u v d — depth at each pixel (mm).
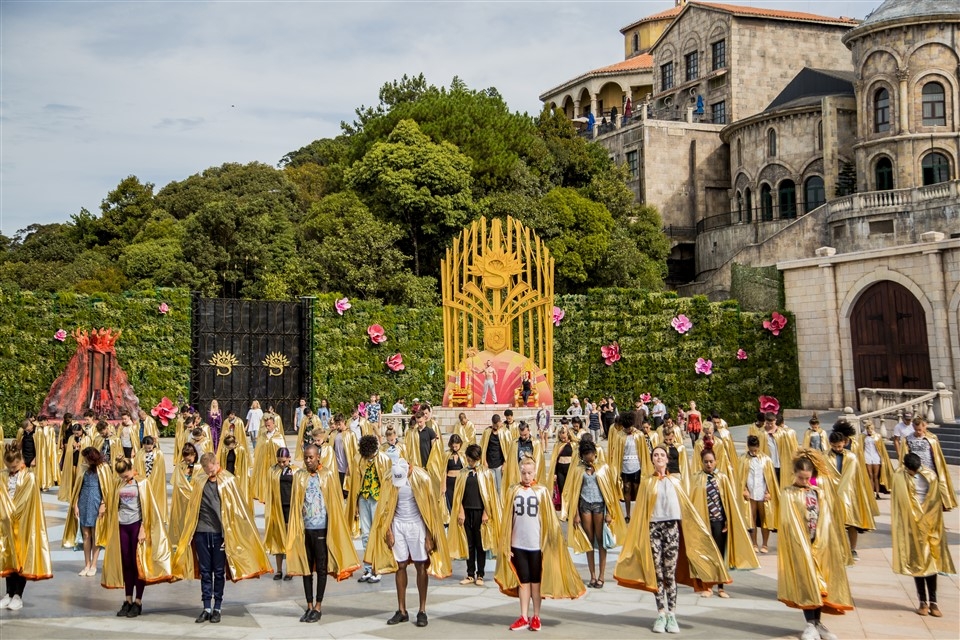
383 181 46406
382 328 39438
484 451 17438
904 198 47656
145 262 51875
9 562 11594
